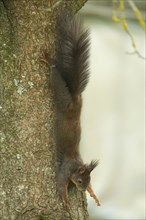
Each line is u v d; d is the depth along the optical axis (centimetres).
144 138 2220
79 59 1084
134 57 2259
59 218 1039
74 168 1076
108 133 2227
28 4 1037
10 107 1033
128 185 2064
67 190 1059
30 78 1038
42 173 1038
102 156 2177
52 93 1055
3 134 1030
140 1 1809
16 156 1030
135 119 2262
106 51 2220
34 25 1039
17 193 1026
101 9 1858
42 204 1030
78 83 1081
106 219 1853
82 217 1073
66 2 1075
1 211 1021
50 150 1048
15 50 1037
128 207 1966
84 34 1088
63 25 1062
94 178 2088
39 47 1041
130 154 2180
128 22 1914
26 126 1035
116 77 2275
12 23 1038
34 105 1040
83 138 2195
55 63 1054
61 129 1073
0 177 1027
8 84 1034
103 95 2284
